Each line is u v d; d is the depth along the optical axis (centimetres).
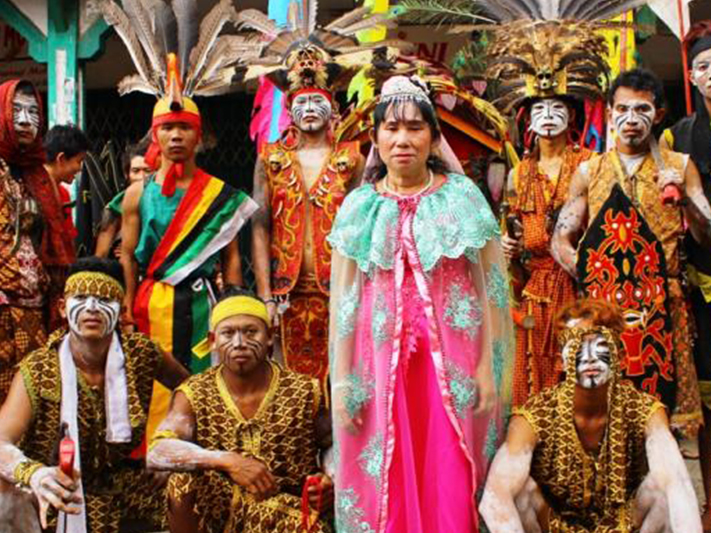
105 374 531
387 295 486
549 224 607
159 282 631
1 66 1081
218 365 530
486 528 507
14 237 595
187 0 700
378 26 683
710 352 581
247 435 510
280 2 808
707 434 587
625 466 487
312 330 630
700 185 580
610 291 564
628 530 484
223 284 644
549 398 493
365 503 486
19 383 523
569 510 496
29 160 617
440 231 482
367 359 489
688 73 676
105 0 717
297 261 629
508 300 496
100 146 1170
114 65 1162
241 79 672
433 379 480
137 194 642
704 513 583
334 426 491
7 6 962
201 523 507
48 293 611
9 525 510
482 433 484
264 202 640
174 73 639
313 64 644
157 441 503
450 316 482
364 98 745
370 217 493
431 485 477
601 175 582
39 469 489
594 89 627
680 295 570
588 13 660
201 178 643
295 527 497
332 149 646
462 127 691
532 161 624
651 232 564
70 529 509
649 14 870
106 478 538
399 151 487
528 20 644
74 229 649
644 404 490
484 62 709
